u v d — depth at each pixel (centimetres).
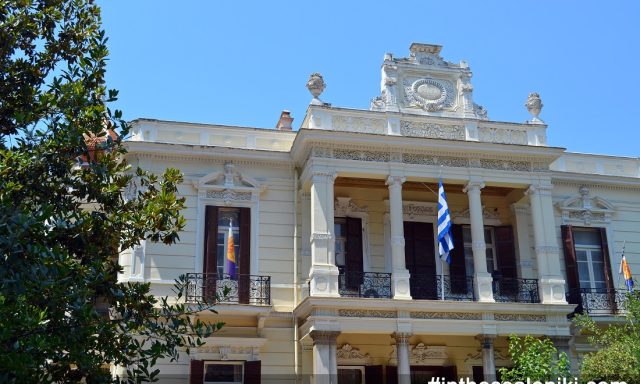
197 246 2125
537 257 2167
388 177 2123
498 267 2311
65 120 1216
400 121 2192
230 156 2216
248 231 2170
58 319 1044
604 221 2445
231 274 2028
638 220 2484
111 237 1259
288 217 2222
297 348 2078
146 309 1231
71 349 1055
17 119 1147
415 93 2275
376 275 2152
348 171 2103
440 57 2327
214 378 2041
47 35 1329
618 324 2236
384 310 2005
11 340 950
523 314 2084
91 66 1272
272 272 2156
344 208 2272
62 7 1348
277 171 2261
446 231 2075
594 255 2416
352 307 1975
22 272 987
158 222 1266
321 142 2094
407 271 2053
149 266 2070
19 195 1162
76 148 1199
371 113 2181
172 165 2186
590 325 1981
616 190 2498
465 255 2342
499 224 2372
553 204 2409
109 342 1150
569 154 2506
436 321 2020
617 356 1759
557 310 2095
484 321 2052
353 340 2152
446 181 2172
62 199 1252
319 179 2078
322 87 2202
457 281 2241
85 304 1061
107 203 1284
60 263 1039
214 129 2259
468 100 2289
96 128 1219
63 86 1208
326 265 2006
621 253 2422
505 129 2262
